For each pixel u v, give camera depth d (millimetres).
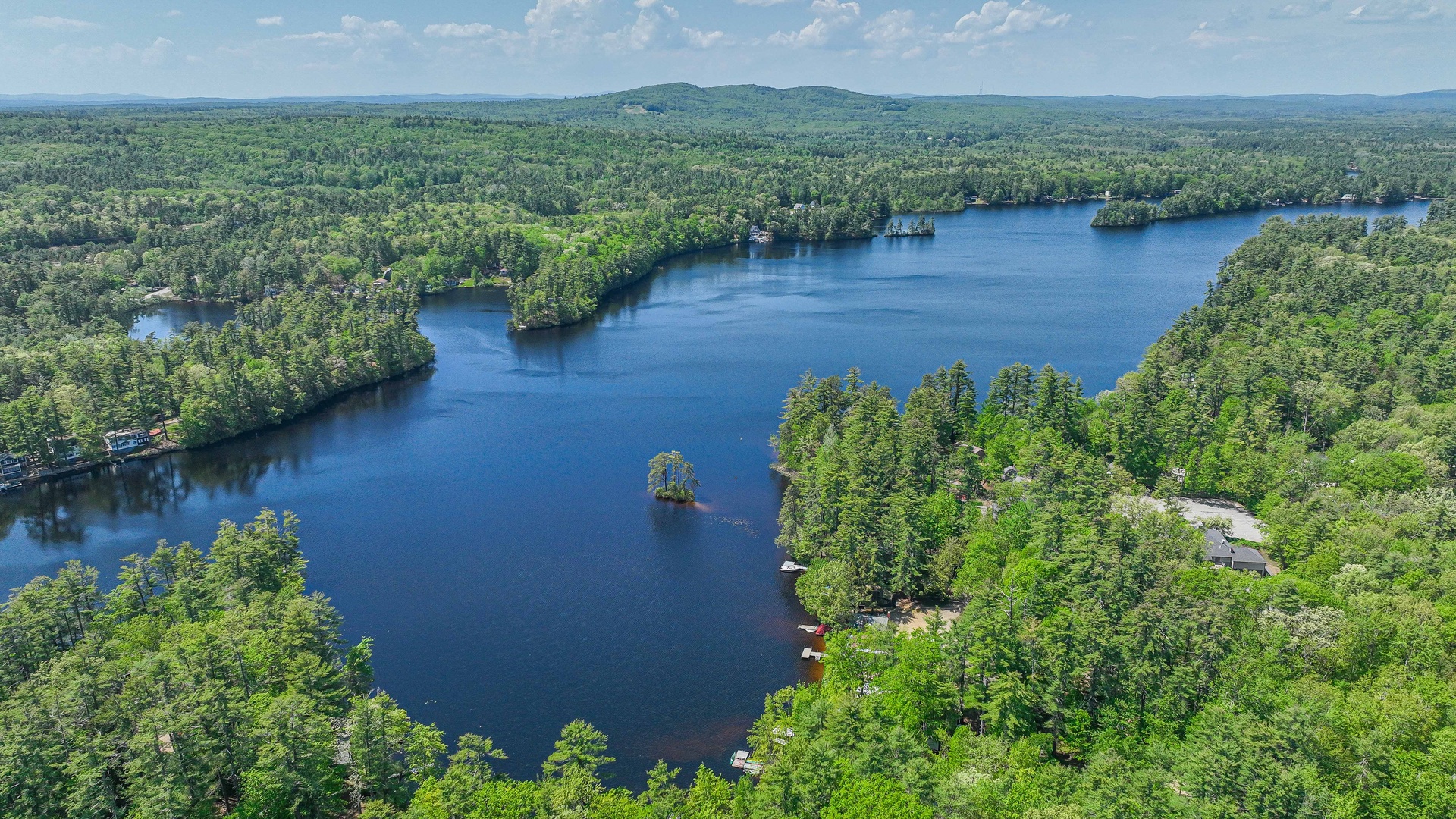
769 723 125875
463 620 168000
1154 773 98812
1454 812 91875
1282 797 91312
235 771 110750
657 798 107438
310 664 125562
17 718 106312
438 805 101438
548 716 142125
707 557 190250
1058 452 194000
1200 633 121438
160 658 117562
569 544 196625
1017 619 126688
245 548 157625
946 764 107062
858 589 163750
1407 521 159625
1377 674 117812
